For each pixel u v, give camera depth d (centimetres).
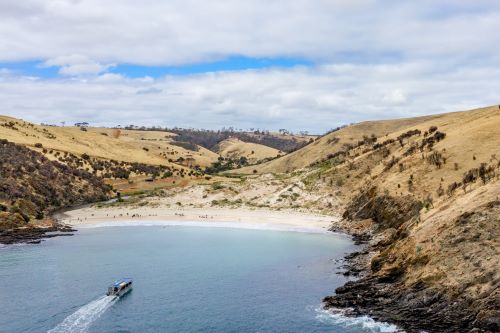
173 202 18250
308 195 17288
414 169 12794
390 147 18038
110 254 10550
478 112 19088
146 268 9238
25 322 6375
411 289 6306
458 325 5369
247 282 8200
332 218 14962
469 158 12019
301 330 5981
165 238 12644
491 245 6025
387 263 7500
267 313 6650
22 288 7856
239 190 18875
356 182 16962
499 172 8356
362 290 6994
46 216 15600
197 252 10756
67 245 11619
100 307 6956
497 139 12388
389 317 5953
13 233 12988
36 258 10088
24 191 16638
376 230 12025
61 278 8481
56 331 6091
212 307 6950
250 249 11044
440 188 11081
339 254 10250
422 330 5453
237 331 6062
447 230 6731
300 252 10581
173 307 6962
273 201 17425
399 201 11719
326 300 6956
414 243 7119
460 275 5928
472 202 7075
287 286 7900
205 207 17588
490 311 5181
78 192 19950
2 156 18438
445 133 14888
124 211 17138
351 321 6034
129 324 6328
